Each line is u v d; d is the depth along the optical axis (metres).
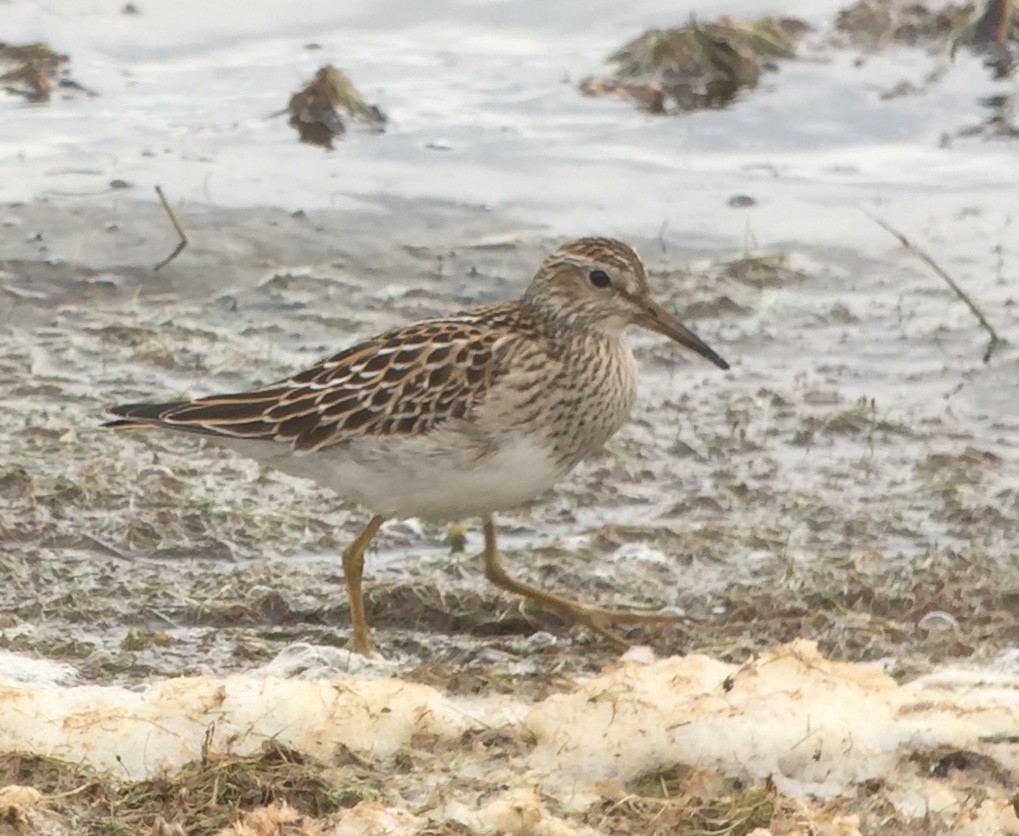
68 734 9.17
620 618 11.73
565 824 8.48
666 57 20.70
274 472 13.95
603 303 11.94
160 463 13.98
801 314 16.50
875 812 8.71
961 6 22.02
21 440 14.23
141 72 21.16
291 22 22.50
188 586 12.24
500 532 13.28
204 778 8.83
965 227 17.84
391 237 17.73
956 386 15.33
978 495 13.55
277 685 9.48
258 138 19.61
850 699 9.41
